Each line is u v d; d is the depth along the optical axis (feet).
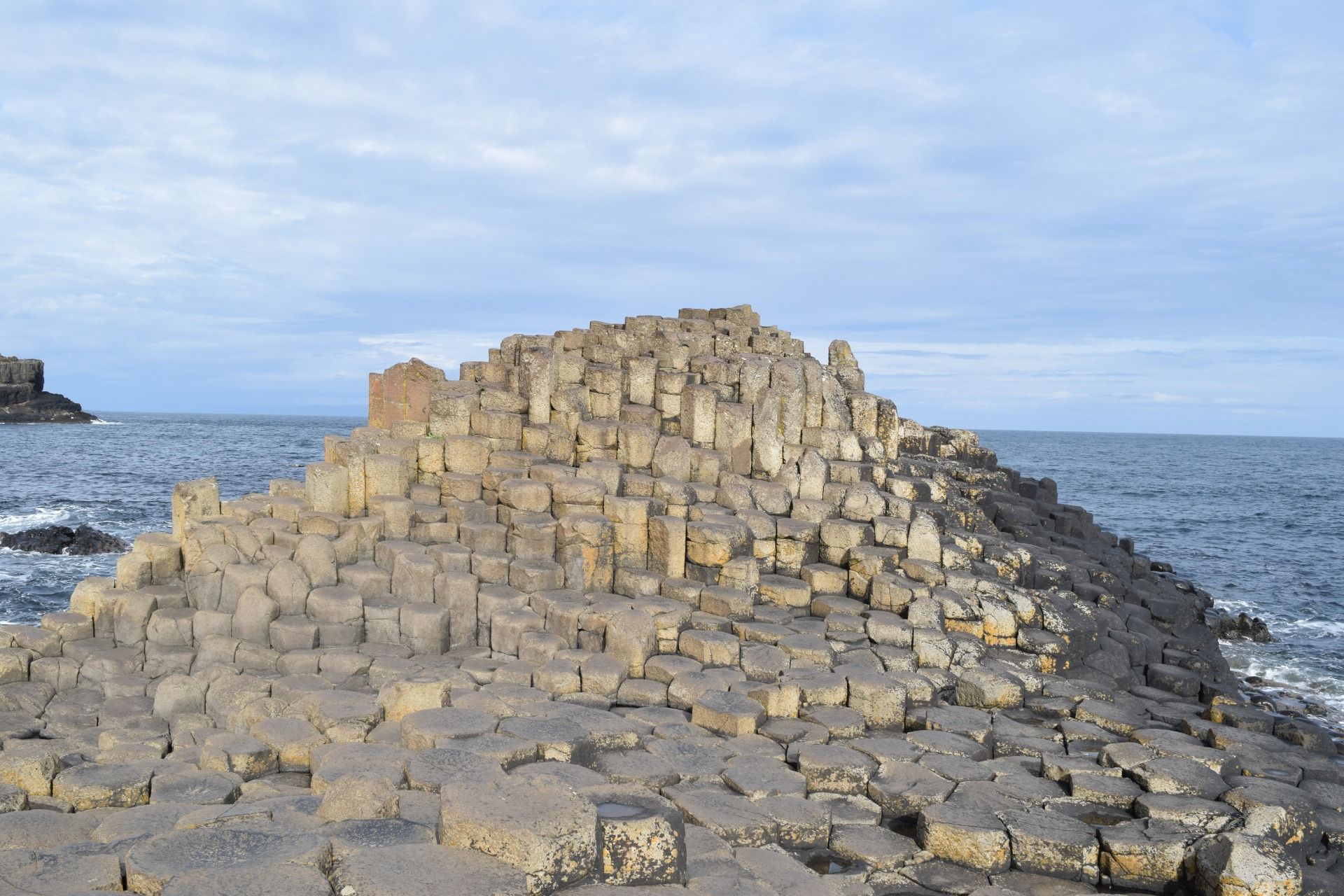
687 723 43.55
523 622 52.95
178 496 60.64
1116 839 33.76
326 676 49.80
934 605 58.59
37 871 24.29
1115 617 66.54
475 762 30.83
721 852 29.48
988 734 45.09
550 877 22.59
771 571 63.52
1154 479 327.88
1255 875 31.12
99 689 51.49
